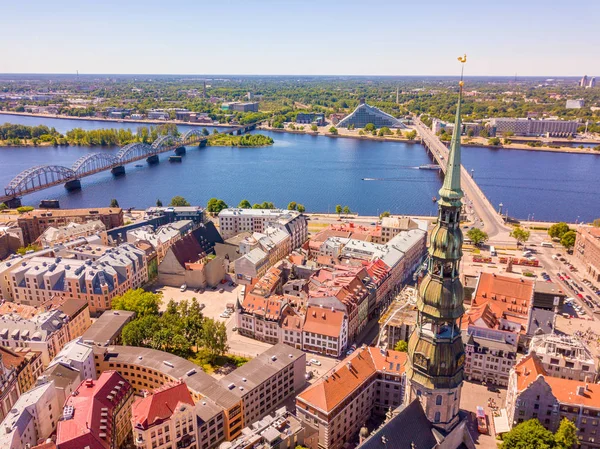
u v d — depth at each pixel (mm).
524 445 121562
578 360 152000
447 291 86125
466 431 100688
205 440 132125
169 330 179125
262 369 153000
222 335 177375
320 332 181000
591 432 132375
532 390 134875
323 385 135250
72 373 148625
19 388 153750
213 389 142500
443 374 89875
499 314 186375
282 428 125812
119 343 181000
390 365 149000
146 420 122688
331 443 133250
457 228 84500
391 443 88688
